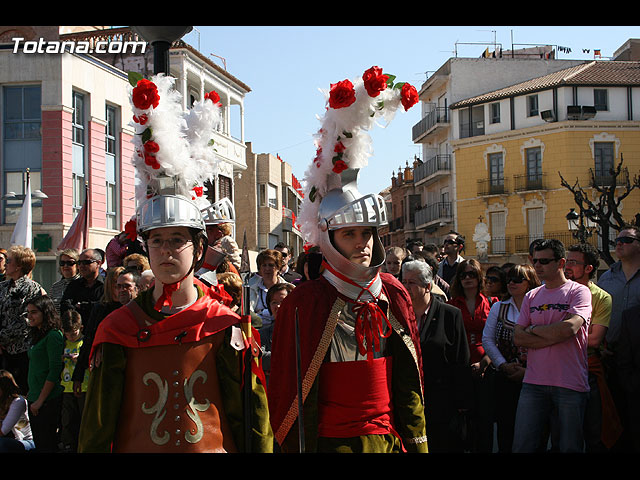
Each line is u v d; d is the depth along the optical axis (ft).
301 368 11.85
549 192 133.80
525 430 18.93
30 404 23.02
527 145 136.98
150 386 10.39
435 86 157.58
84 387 21.07
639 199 130.82
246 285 11.14
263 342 20.39
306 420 11.82
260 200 132.26
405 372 12.76
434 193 159.94
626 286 21.53
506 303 22.06
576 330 18.47
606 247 89.35
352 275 12.25
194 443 10.30
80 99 74.64
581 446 18.60
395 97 12.78
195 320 10.69
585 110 131.13
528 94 138.00
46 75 71.36
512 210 138.92
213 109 12.76
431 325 19.31
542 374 18.84
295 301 12.26
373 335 12.25
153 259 10.70
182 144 11.61
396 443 12.37
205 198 13.79
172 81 11.94
